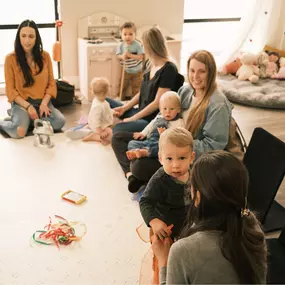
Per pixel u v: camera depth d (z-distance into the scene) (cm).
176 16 509
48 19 481
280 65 544
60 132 376
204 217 111
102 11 475
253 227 110
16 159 321
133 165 271
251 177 244
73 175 301
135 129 315
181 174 189
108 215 257
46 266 214
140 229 244
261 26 543
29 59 362
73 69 497
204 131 253
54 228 238
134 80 459
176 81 306
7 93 362
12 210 257
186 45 609
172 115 271
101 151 340
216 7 595
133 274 211
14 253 221
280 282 164
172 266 111
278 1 536
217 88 256
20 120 355
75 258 220
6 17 467
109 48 450
